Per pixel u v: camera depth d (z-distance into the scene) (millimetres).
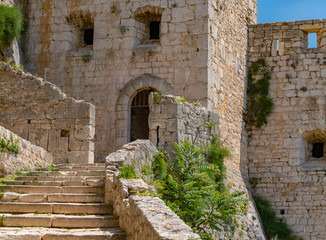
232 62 24484
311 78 25875
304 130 25500
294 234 24500
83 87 22906
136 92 22375
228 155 19297
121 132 22078
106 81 22656
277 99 26047
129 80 22375
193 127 17641
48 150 17812
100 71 22797
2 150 13773
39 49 23688
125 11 22859
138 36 22875
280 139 25656
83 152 17641
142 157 14398
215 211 15445
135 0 22766
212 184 16594
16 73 18453
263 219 24438
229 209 15633
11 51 22109
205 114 18453
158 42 22688
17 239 9555
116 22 22922
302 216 24672
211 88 21688
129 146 13984
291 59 26172
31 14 24016
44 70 23469
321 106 25500
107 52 22828
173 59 21953
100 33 23062
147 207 8953
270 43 26547
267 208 24812
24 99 18266
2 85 18438
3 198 11945
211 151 18328
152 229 7770
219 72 22766
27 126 18078
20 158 14641
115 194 11289
